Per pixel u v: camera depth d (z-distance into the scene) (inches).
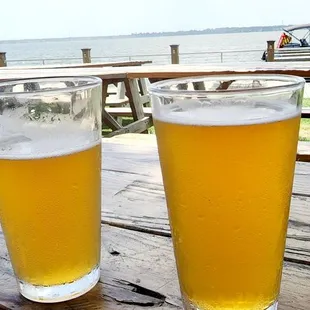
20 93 20.0
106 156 45.6
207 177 16.8
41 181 19.7
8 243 21.5
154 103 18.7
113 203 33.0
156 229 28.3
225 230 17.2
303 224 27.9
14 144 19.6
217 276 17.7
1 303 21.7
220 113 16.8
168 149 17.9
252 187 16.8
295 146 18.1
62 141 20.1
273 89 17.1
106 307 20.8
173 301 20.9
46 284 21.1
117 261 24.7
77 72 148.9
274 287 18.6
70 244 20.9
